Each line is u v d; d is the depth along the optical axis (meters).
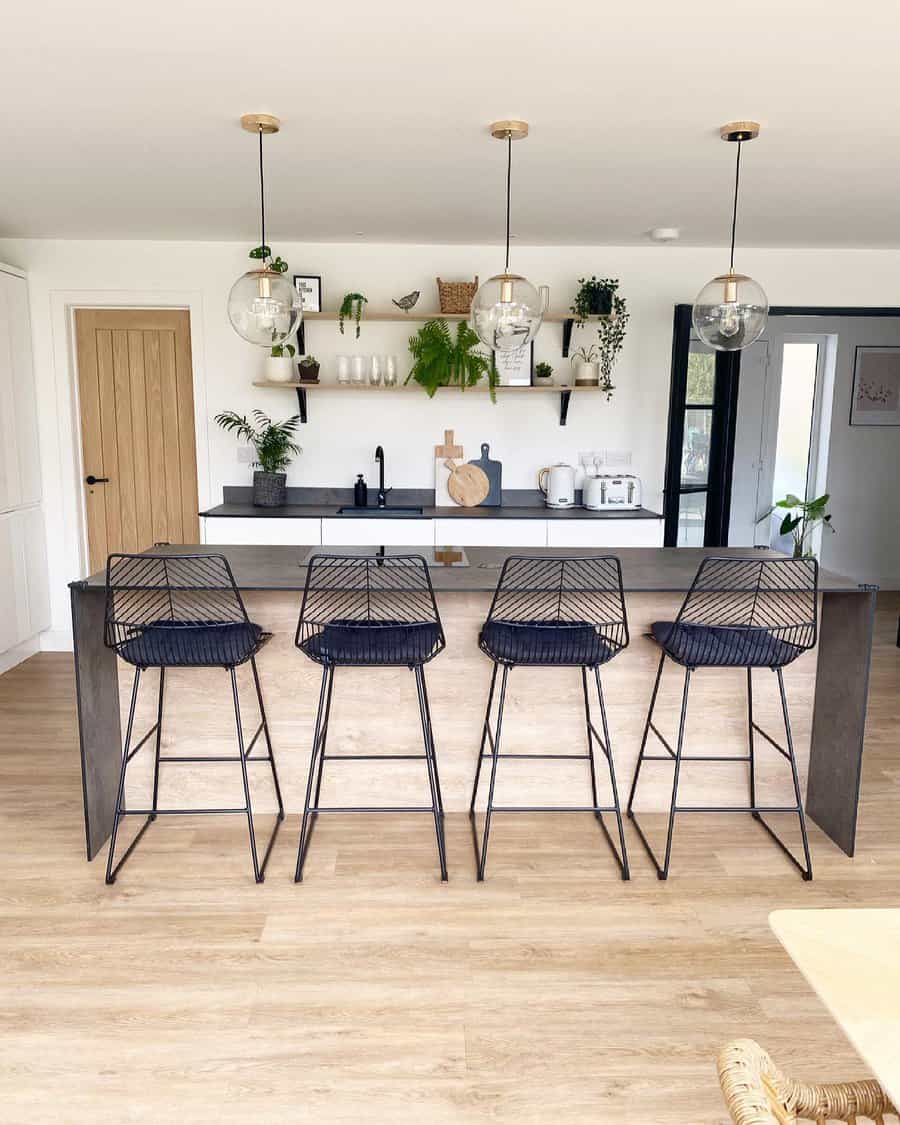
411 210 4.09
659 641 2.83
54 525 5.11
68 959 2.26
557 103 2.63
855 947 1.04
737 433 6.88
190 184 3.63
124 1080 1.86
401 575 2.83
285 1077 1.88
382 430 5.15
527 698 3.04
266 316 2.80
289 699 3.01
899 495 6.93
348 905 2.54
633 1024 2.05
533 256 5.02
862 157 3.18
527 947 2.34
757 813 3.15
